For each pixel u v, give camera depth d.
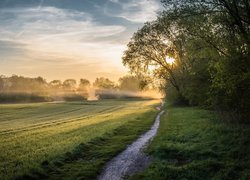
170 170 15.45
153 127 35.44
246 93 20.52
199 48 26.03
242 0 21.14
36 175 15.13
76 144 22.83
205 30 24.22
